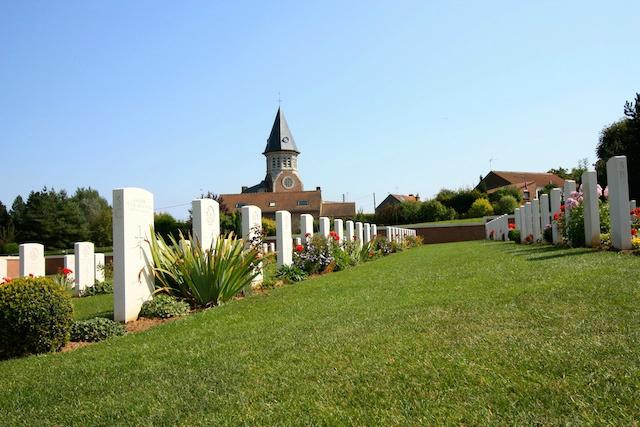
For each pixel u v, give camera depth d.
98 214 73.56
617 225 11.95
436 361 4.49
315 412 3.73
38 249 16.47
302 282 12.96
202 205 11.03
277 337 6.16
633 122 43.66
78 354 6.49
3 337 6.78
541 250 16.00
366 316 6.94
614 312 5.34
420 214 70.75
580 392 3.53
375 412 3.62
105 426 3.91
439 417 3.44
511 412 3.38
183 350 6.00
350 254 19.38
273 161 111.88
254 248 10.92
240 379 4.64
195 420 3.83
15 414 4.37
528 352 4.40
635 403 3.27
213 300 10.06
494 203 70.50
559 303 6.08
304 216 17.28
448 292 8.26
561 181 87.56
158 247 10.20
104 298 14.53
